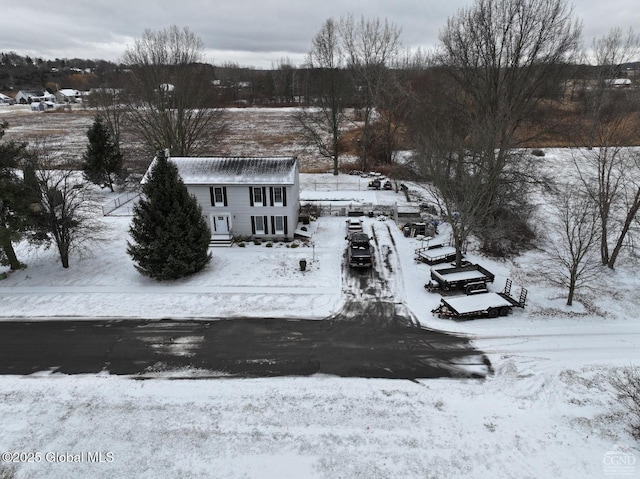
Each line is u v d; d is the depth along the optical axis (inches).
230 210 1315.2
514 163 1258.0
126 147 2388.0
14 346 842.2
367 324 903.7
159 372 762.8
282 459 593.3
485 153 1059.3
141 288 1061.1
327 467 581.3
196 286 1063.6
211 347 831.1
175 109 1915.6
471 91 1264.8
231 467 583.2
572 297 961.5
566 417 652.1
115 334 878.4
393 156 2234.3
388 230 1403.8
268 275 1113.4
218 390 716.7
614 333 856.3
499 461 583.5
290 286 1059.9
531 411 665.6
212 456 599.2
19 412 674.8
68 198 1381.6
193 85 1852.9
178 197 1075.3
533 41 1151.0
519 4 1121.4
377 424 645.3
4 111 4798.2
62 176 1354.6
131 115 2150.6
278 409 674.8
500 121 1091.9
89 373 762.8
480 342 837.8
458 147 1138.7
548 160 2017.7
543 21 1127.6
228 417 661.9
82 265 1181.1
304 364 778.8
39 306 986.1
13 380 745.6
